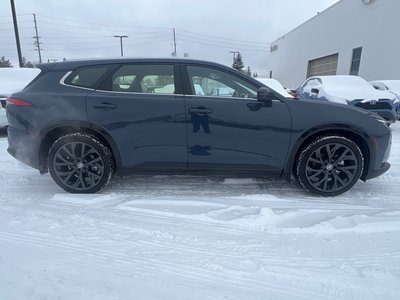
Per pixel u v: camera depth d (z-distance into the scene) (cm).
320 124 352
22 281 215
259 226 300
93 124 353
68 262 239
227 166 364
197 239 276
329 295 208
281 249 262
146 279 221
